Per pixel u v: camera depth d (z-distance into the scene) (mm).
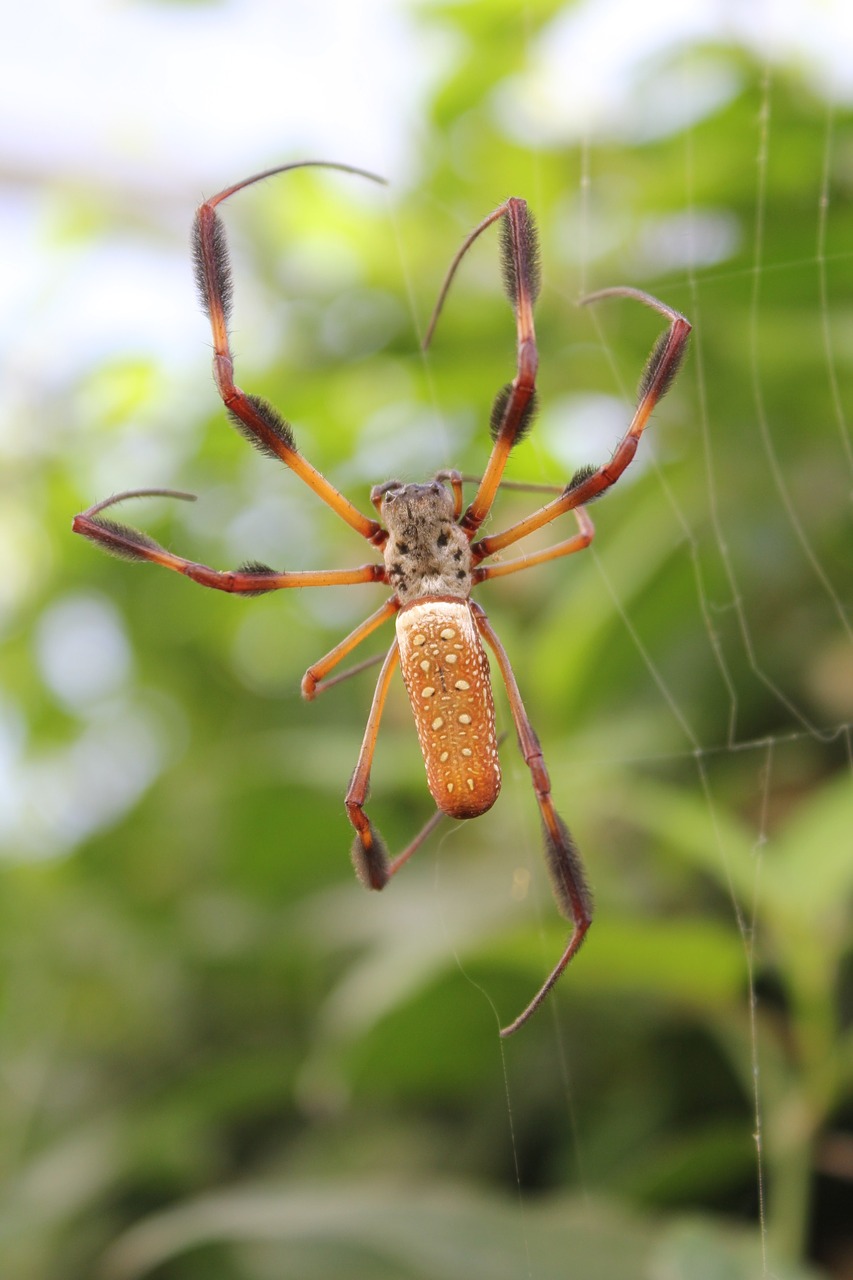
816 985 336
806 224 366
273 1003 386
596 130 382
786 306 368
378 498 332
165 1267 351
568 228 385
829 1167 338
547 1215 337
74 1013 392
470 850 373
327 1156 365
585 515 336
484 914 353
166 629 415
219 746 409
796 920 335
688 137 372
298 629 412
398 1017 340
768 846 346
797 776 361
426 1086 357
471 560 328
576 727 370
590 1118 355
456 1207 338
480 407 382
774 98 369
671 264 375
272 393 393
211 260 325
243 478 404
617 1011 356
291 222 406
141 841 405
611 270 381
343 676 338
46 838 419
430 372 376
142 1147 365
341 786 365
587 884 323
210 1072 363
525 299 323
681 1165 339
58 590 418
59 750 432
